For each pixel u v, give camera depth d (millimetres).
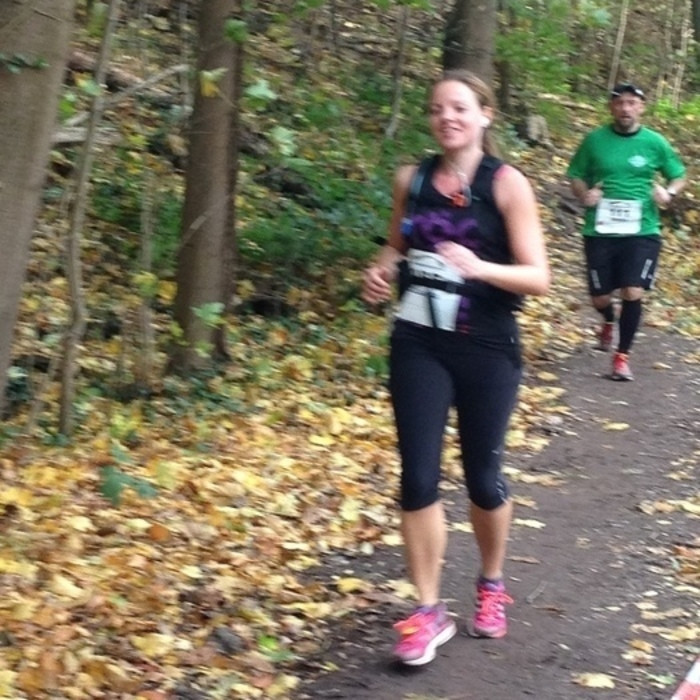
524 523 6090
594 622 4820
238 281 9875
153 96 10969
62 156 9969
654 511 6336
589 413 8320
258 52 12773
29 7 5590
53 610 4609
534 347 9969
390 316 9914
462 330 4176
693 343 10633
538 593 5133
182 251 8305
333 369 8922
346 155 10695
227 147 8305
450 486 6754
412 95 11383
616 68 19594
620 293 9172
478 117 4125
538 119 16391
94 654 4348
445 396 4246
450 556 5629
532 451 7449
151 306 8703
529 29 12438
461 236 4133
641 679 4305
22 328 8375
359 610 4949
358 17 15016
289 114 11602
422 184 4215
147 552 5348
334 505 6289
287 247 10062
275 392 8289
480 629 4621
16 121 5707
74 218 6809
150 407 7711
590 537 5910
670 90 21234
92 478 6273
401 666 4371
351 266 10312
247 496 6258
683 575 5375
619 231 9094
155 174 9898
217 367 8438
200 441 7121
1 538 5305
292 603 5004
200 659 4379
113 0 6648
